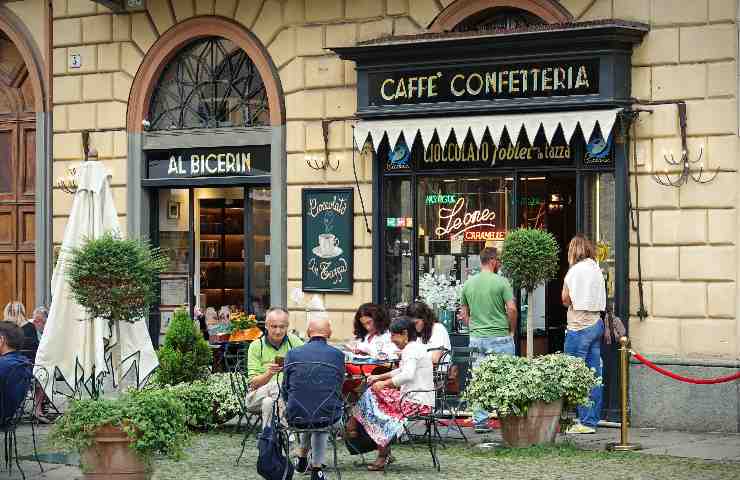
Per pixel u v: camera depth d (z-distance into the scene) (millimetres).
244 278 17031
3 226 19406
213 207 17422
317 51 16047
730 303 13383
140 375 13570
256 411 11711
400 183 15469
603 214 14117
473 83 14578
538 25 14375
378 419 10969
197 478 10664
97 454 9578
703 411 13375
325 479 10273
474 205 14977
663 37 13742
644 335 13805
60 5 18219
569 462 11203
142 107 17547
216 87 17156
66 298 13547
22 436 13656
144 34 17516
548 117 14055
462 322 15070
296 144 16234
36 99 18766
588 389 12117
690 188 13594
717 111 13469
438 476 10688
